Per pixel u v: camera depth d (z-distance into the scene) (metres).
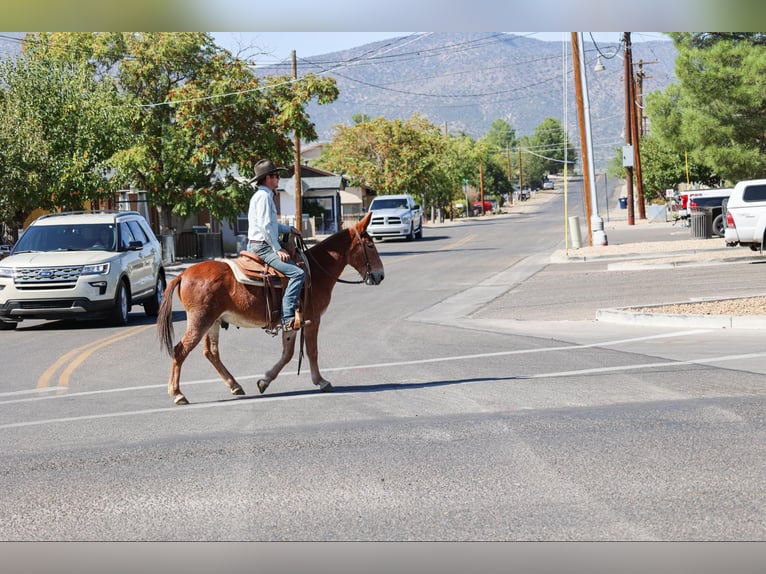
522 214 117.62
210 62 42.28
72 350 16.30
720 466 7.39
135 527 6.44
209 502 6.94
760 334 15.01
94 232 20.45
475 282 27.03
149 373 13.56
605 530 6.06
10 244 34.66
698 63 33.12
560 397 10.41
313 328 11.33
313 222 65.19
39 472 7.98
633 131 66.06
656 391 10.55
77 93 35.06
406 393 11.06
